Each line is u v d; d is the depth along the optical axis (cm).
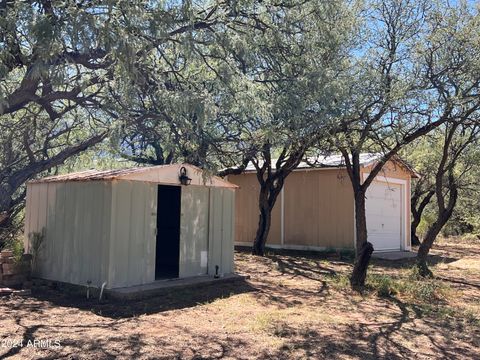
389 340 628
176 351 553
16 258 918
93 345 562
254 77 757
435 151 1212
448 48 864
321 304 836
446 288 994
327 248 1692
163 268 1145
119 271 852
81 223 891
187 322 686
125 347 559
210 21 668
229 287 966
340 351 573
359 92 849
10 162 1045
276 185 1609
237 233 1962
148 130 679
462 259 1605
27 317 693
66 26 490
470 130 1070
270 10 702
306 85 712
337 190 1705
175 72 658
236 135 791
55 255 934
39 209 985
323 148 969
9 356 516
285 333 643
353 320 728
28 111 952
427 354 575
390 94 845
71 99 656
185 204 988
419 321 736
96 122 997
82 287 870
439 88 873
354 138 926
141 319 695
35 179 1031
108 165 1308
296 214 1803
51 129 1049
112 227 842
